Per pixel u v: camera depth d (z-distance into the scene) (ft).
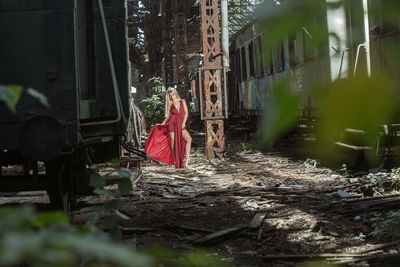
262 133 2.63
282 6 2.45
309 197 24.14
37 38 15.51
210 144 45.39
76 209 21.42
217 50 45.98
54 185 17.16
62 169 17.39
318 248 15.72
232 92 88.17
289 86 2.52
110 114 19.38
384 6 2.46
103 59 19.45
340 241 16.34
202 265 4.58
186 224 19.30
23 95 15.47
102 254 1.77
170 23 98.68
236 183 29.48
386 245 15.01
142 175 34.40
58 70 15.53
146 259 1.81
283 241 16.78
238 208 22.57
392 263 13.53
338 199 23.38
